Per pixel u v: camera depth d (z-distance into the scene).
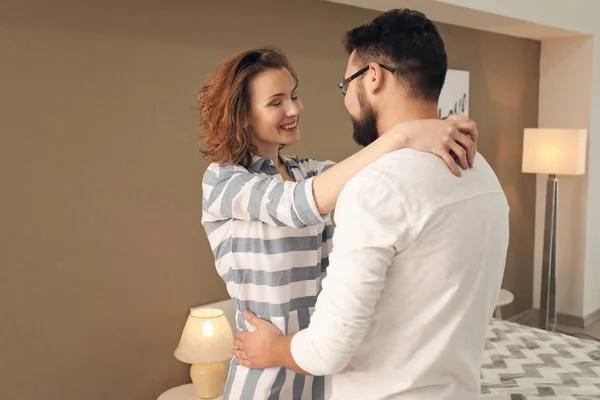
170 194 2.79
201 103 1.50
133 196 2.65
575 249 5.06
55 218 2.41
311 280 1.46
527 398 2.44
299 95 3.30
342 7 3.50
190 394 2.74
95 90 2.48
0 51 2.21
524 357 2.88
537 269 5.34
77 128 2.44
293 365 1.26
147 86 2.65
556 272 5.10
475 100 4.56
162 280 2.80
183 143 2.82
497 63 4.73
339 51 3.51
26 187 2.32
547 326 4.80
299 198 1.23
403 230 1.08
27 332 2.37
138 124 2.64
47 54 2.33
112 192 2.58
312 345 1.14
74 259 2.48
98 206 2.54
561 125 5.10
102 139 2.53
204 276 2.98
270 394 1.39
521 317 5.18
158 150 2.72
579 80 4.96
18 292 2.33
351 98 1.27
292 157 1.70
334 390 1.23
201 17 2.82
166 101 2.73
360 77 1.24
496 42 4.70
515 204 5.08
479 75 4.56
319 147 3.45
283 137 1.46
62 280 2.46
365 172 1.12
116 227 2.61
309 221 1.24
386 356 1.15
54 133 2.38
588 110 4.93
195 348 2.64
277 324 1.41
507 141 4.93
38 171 2.35
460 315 1.13
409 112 1.20
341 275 1.08
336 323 1.09
